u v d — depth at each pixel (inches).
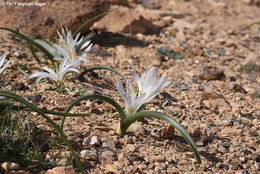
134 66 272.2
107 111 198.4
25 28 271.1
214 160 173.6
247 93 256.5
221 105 227.9
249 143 190.4
